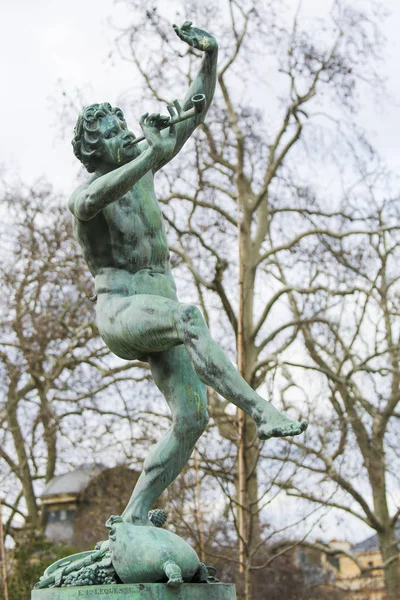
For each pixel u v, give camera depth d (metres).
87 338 19.17
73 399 18.66
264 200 19.75
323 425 14.26
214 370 3.56
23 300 19.67
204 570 3.73
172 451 3.97
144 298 3.83
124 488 16.61
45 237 19.23
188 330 3.64
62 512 19.92
